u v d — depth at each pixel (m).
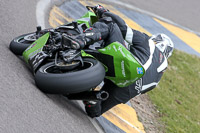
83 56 15.88
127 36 17.45
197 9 78.75
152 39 19.62
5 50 18.41
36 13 29.91
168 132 27.59
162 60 18.39
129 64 15.74
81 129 15.99
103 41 17.27
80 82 14.26
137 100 29.94
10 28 22.72
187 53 53.62
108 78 16.67
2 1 27.20
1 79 14.60
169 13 68.38
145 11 60.41
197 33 65.44
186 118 33.66
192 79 45.81
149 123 27.12
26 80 15.81
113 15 17.95
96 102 17.41
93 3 45.12
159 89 36.50
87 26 18.41
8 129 11.84
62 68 15.30
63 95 17.75
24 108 13.54
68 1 39.22
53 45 16.64
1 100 13.13
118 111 24.67
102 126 19.92
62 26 17.73
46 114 14.30
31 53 17.42
